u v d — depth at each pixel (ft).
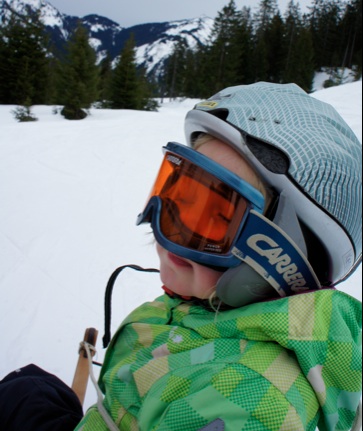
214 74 120.57
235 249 2.17
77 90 64.18
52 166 20.74
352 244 2.38
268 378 2.03
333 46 150.10
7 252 11.44
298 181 2.15
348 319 2.36
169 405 2.13
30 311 8.52
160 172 2.65
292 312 2.16
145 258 11.71
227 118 2.38
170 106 118.83
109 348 3.21
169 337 2.55
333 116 2.57
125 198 16.99
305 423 2.02
